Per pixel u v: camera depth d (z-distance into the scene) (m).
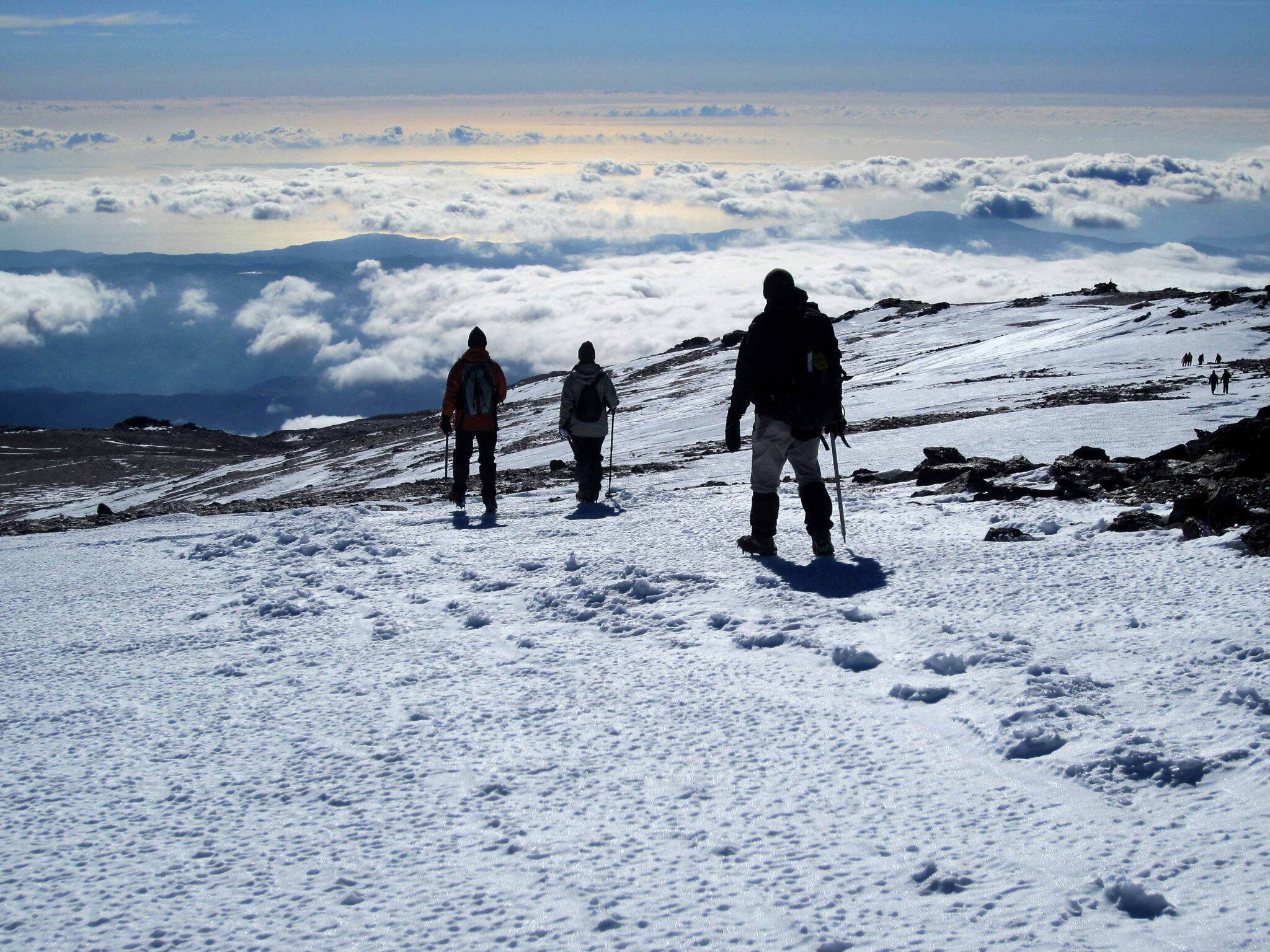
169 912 2.80
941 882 2.62
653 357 115.06
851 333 98.25
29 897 2.95
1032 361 59.59
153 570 8.52
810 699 4.26
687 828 3.11
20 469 119.44
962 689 4.08
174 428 159.25
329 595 7.11
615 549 7.83
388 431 104.19
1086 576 5.60
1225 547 5.73
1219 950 2.19
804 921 2.50
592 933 2.52
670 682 4.66
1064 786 3.17
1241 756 3.18
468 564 7.76
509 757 3.87
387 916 2.69
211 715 4.73
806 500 6.79
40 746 4.41
